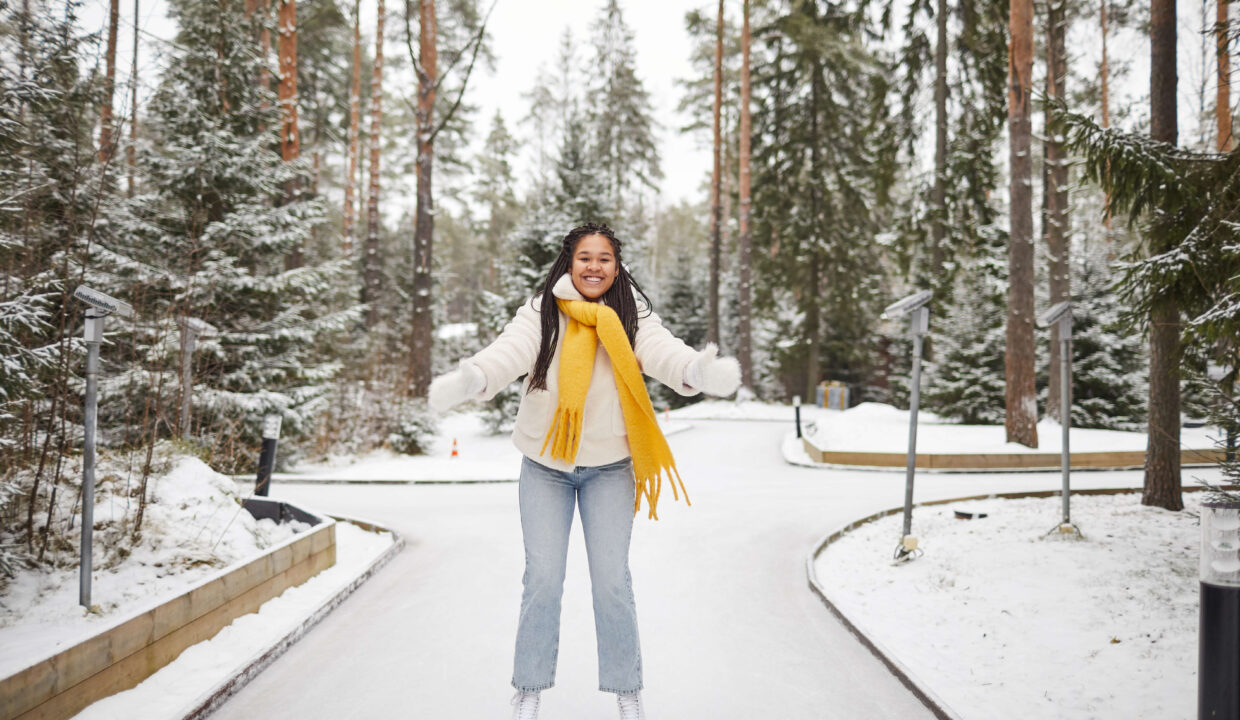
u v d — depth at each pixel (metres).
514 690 3.54
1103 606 4.75
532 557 2.70
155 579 4.52
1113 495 9.84
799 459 15.03
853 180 31.94
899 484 11.88
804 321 33.69
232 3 12.19
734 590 5.61
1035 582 5.36
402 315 34.56
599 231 2.77
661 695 3.54
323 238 26.42
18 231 5.11
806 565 6.32
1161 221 7.06
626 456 2.73
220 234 10.72
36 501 4.89
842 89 31.72
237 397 10.48
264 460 8.25
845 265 32.44
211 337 10.55
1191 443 12.97
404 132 37.50
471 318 45.19
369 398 16.77
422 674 3.75
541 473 2.71
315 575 5.64
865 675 3.85
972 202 24.91
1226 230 6.04
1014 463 13.80
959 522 7.91
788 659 4.09
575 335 2.68
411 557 6.68
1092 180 6.98
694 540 7.43
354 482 11.93
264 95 12.42
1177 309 6.84
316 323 12.02
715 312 31.23
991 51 22.91
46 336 4.94
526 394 2.72
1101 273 20.84
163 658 3.64
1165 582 5.18
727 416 27.62
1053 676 3.72
